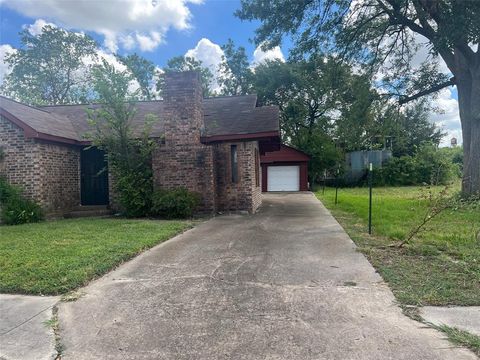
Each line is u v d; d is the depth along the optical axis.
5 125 9.96
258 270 4.60
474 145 12.40
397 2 12.25
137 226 8.22
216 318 3.17
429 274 4.27
